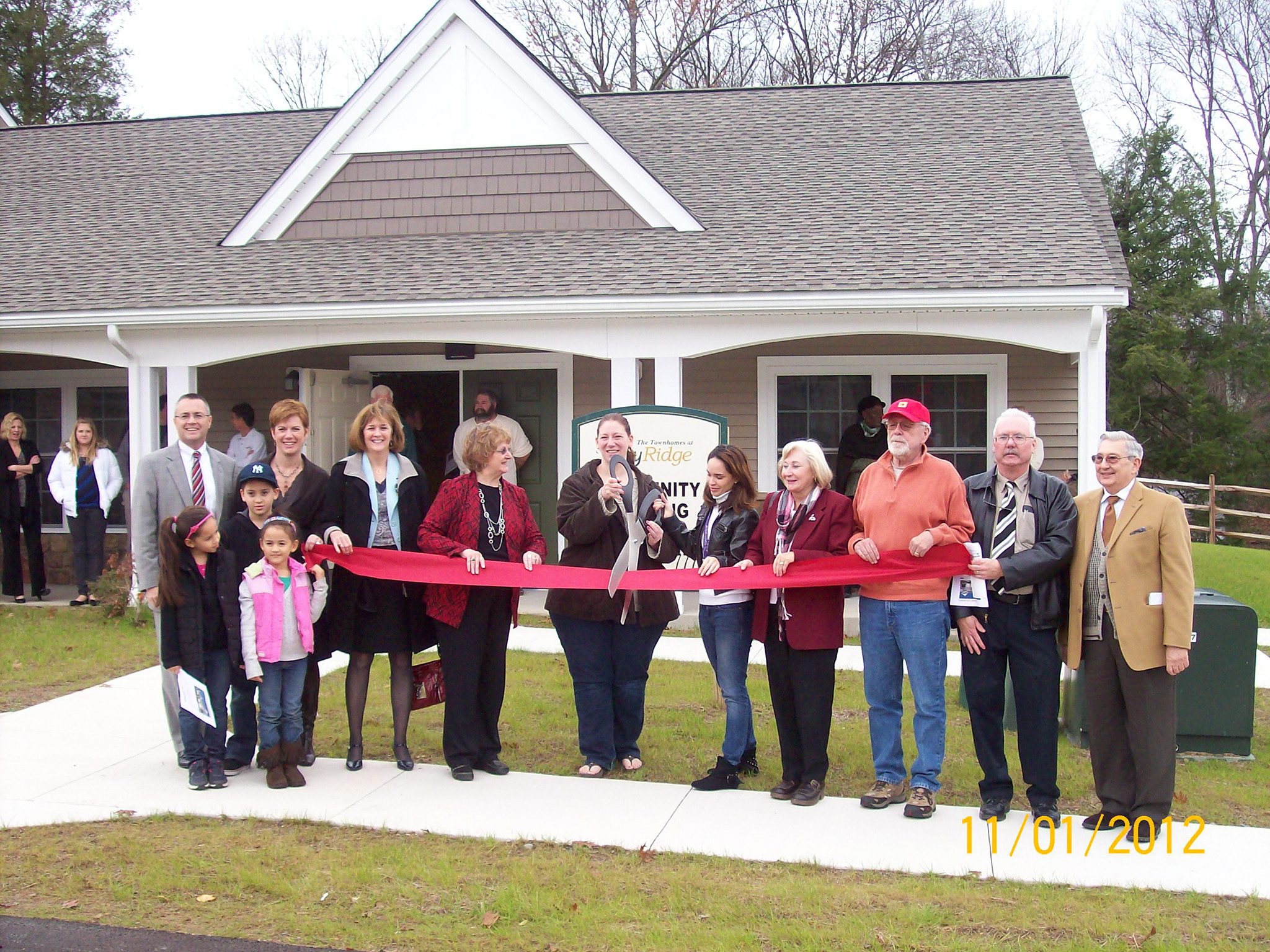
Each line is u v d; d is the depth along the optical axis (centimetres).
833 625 567
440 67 1134
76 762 652
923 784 556
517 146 1126
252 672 582
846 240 1056
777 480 1188
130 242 1223
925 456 554
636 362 1030
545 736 711
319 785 609
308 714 644
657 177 1162
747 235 1084
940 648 551
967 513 541
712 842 523
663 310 985
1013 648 541
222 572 584
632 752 646
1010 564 525
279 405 623
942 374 1168
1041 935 423
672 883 471
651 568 632
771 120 1390
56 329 1094
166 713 648
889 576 546
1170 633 505
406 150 1143
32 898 462
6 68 2855
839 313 982
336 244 1141
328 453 1220
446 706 622
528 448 1175
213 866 493
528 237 1115
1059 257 980
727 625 598
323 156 1152
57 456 1187
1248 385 2762
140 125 1590
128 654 942
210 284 1084
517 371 1270
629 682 636
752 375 1193
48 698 807
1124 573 517
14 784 611
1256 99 3159
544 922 437
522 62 1116
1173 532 509
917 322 978
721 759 608
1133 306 2675
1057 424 1149
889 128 1338
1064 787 607
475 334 1039
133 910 452
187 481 602
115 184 1405
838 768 641
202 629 582
